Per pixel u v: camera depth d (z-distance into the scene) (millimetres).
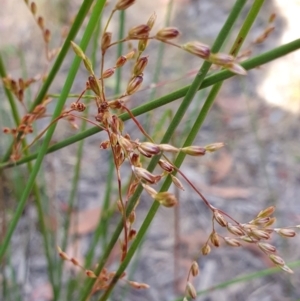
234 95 523
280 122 498
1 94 361
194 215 418
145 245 396
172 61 538
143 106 130
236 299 361
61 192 420
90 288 160
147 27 107
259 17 606
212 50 109
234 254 388
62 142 157
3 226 214
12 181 260
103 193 425
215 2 632
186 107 121
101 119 118
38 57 505
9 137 281
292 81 538
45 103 162
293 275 371
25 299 349
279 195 432
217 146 116
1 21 560
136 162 110
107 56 496
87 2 145
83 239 367
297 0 624
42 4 451
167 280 374
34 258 368
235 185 443
